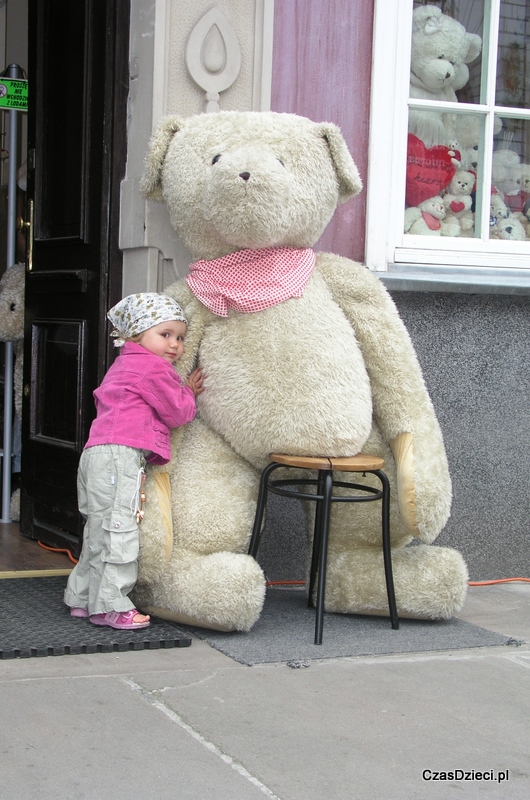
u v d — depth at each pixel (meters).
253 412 3.75
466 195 5.09
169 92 4.27
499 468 4.99
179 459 3.91
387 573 3.99
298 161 3.82
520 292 4.84
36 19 5.09
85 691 3.21
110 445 3.69
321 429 3.74
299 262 3.89
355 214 4.76
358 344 3.96
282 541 4.63
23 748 2.76
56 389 5.01
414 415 3.95
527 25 5.18
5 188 7.05
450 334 4.85
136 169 4.37
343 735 2.97
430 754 2.88
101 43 4.49
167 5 4.22
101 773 2.64
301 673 3.49
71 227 4.79
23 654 3.49
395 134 4.77
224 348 3.79
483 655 3.81
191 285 3.91
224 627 3.79
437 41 4.94
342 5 4.63
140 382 3.71
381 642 3.88
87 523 3.80
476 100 5.09
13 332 5.61
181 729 2.95
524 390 5.01
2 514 5.74
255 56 4.38
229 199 3.61
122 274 4.51
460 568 4.12
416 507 3.88
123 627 3.78
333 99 4.66
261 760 2.78
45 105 5.06
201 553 3.83
